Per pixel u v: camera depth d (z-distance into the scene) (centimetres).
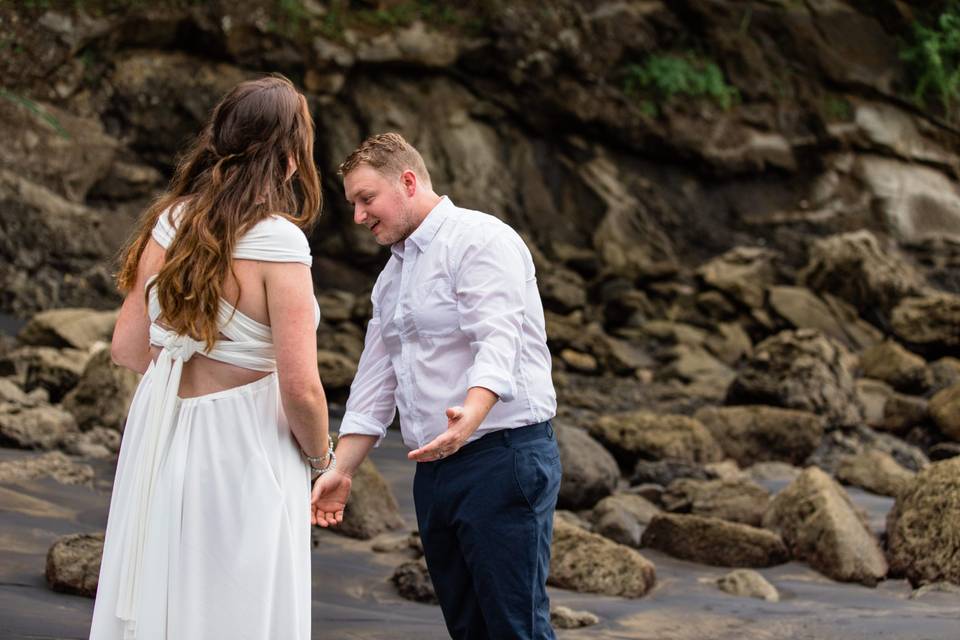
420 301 326
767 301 1641
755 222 1895
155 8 1636
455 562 335
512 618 318
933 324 1448
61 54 1583
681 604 549
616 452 960
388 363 348
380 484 662
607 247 1825
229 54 1686
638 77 1881
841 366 1166
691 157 1895
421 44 1773
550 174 1884
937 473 626
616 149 1914
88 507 627
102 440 791
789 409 1122
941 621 519
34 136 1524
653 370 1491
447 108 1823
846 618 526
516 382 323
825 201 1914
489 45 1814
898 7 1962
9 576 491
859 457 894
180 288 278
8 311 1386
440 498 326
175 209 291
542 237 1834
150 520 279
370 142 337
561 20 1845
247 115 290
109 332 1168
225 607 276
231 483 281
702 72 1916
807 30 1944
